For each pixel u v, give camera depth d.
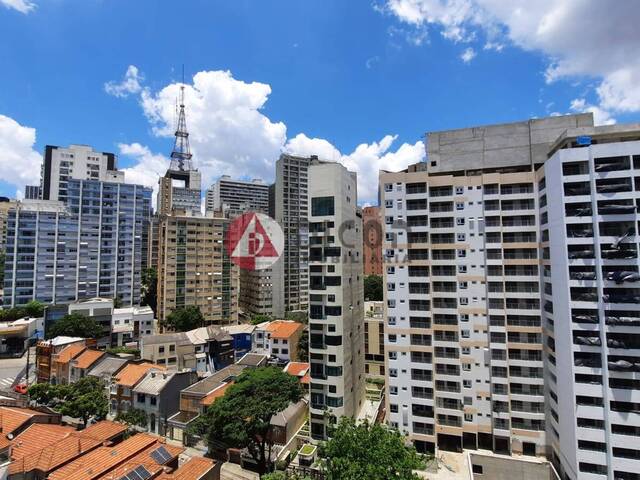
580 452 40.31
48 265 114.69
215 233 124.19
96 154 159.00
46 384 56.19
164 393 57.16
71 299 117.31
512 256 50.84
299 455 48.19
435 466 46.56
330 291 54.19
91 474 33.75
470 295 51.81
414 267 53.12
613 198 40.91
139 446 39.53
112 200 126.88
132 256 130.12
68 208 120.12
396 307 53.41
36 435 40.41
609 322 40.03
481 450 50.28
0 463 36.16
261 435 46.94
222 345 89.81
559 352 44.34
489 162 54.41
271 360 83.19
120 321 104.88
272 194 164.38
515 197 50.94
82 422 58.53
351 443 31.75
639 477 38.00
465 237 52.44
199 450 52.47
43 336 94.88
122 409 59.31
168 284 116.19
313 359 54.31
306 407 61.25
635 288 39.91
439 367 52.31
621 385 39.41
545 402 48.47
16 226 111.25
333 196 55.19
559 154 43.56
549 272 47.28
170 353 82.38
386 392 53.41
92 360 67.88
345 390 54.25
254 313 134.25
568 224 42.56
